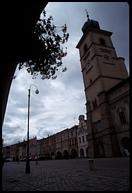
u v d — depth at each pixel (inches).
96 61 1695.4
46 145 3718.0
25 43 222.5
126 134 1279.5
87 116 1743.4
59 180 385.4
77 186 290.5
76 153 2819.9
